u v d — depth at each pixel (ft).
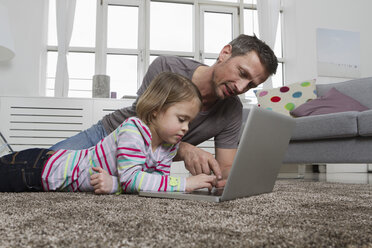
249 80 3.56
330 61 13.21
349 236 1.42
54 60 12.55
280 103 9.61
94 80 11.06
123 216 1.87
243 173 2.68
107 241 1.32
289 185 4.85
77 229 1.53
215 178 3.31
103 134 4.34
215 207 2.27
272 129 2.89
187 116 3.30
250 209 2.19
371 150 6.47
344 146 6.84
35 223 1.67
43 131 9.86
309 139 7.37
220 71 3.66
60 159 3.49
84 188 3.45
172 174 10.27
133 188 3.08
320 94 9.91
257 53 3.47
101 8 12.97
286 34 14.15
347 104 8.57
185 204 2.40
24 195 3.06
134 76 13.07
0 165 3.44
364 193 3.53
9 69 11.08
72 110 9.98
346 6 13.69
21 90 11.09
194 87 3.38
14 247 1.24
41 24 11.54
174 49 13.53
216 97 4.08
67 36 11.87
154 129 3.39
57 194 3.17
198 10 13.70
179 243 1.30
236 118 4.52
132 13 13.30
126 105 10.16
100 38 12.78
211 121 4.30
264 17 13.25
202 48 13.61
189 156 3.79
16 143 9.73
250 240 1.34
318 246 1.27
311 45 13.32
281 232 1.49
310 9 13.47
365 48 13.61
